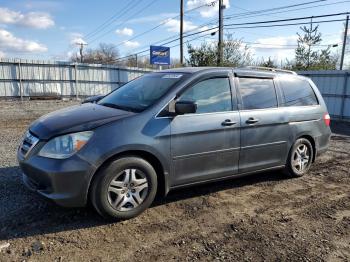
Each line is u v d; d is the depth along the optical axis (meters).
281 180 5.53
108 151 3.57
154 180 3.96
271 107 5.09
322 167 6.41
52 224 3.68
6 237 3.38
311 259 3.20
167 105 4.05
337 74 14.96
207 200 4.55
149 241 3.43
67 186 3.47
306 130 5.54
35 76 22.80
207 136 4.29
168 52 29.55
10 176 5.10
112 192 3.70
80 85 24.75
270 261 3.15
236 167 4.70
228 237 3.57
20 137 8.62
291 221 4.01
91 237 3.46
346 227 3.89
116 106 4.34
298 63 25.94
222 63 21.81
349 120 14.62
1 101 21.23
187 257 3.17
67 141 3.52
